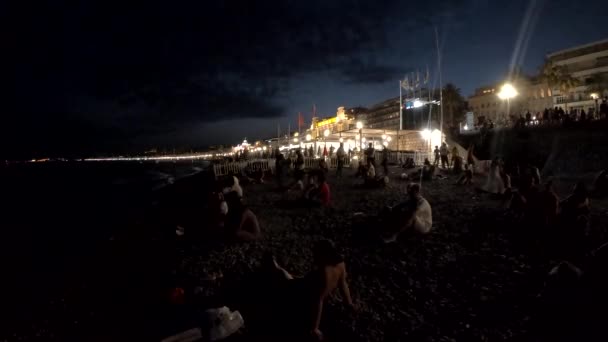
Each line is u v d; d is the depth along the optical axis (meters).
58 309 6.61
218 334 4.54
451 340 4.25
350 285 5.94
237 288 6.02
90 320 5.98
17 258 11.15
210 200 10.09
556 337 4.11
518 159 26.50
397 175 22.72
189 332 4.57
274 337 4.51
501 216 10.28
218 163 25.55
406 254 7.34
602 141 20.44
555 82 50.62
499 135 29.61
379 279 6.15
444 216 10.59
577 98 54.81
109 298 6.77
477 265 6.58
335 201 13.90
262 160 27.88
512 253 7.13
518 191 10.07
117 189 38.84
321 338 4.38
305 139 46.00
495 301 5.14
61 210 23.12
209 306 5.53
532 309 4.82
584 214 7.73
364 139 39.72
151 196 28.11
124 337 5.19
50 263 10.28
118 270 8.37
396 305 5.19
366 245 8.07
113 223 16.44
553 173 20.56
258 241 8.80
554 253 6.99
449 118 62.19
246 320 4.99
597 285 4.15
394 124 87.62
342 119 101.94
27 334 5.77
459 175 21.47
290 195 16.09
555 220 8.22
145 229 12.88
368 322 4.75
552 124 25.98
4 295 7.77
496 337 4.25
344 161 31.52
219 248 8.48
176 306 5.74
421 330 4.50
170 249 9.17
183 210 15.69
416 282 5.94
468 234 8.60
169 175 69.94
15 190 43.22
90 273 8.50
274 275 5.45
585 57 54.78
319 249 4.67
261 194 16.77
